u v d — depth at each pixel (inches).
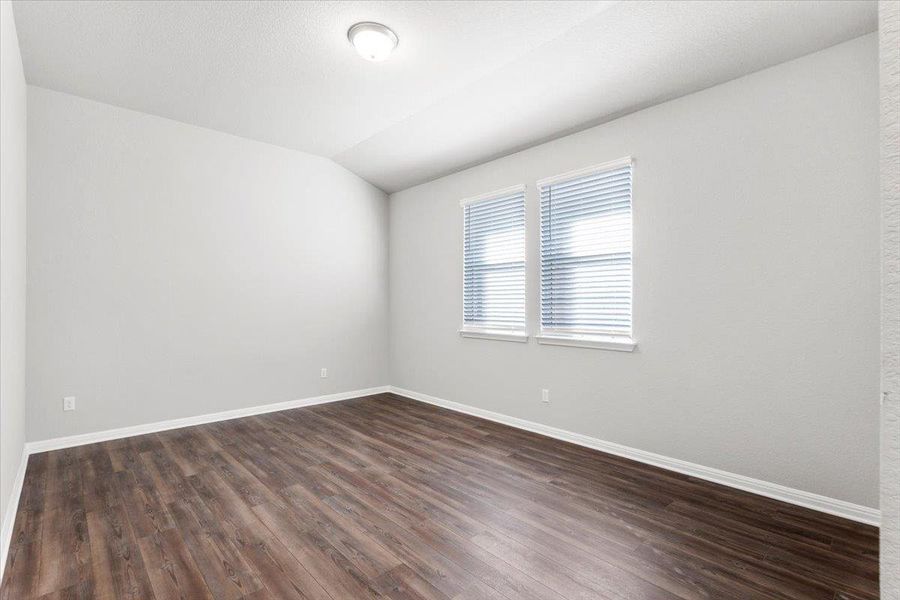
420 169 189.6
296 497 102.8
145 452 132.9
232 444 140.6
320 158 195.5
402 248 212.8
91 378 142.1
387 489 107.2
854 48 90.4
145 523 90.9
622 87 117.6
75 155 140.1
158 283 155.1
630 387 127.3
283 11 103.1
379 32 106.3
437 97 140.9
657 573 74.0
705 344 111.9
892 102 18.3
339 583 72.0
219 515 94.2
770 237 101.5
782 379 99.8
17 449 109.4
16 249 107.1
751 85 104.1
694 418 114.0
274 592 69.9
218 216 168.2
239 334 173.3
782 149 99.7
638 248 125.1
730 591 69.6
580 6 98.0
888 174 18.3
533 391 154.3
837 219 92.6
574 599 68.0
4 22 86.1
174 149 158.6
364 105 146.7
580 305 139.9
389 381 220.5
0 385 81.5
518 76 124.6
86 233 141.6
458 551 80.7
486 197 170.9
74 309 139.3
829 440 93.6
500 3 98.8
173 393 157.9
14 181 102.6
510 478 113.5
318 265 195.3
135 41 114.0
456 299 185.6
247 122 160.7
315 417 173.3
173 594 69.5
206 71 127.6
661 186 120.3
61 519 92.4
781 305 100.0
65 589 70.7
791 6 87.3
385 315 219.6
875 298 88.4
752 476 104.2
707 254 111.4
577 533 86.7
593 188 137.1
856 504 90.4
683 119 116.0
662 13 95.0
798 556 78.5
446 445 139.6
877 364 88.4
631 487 107.5
